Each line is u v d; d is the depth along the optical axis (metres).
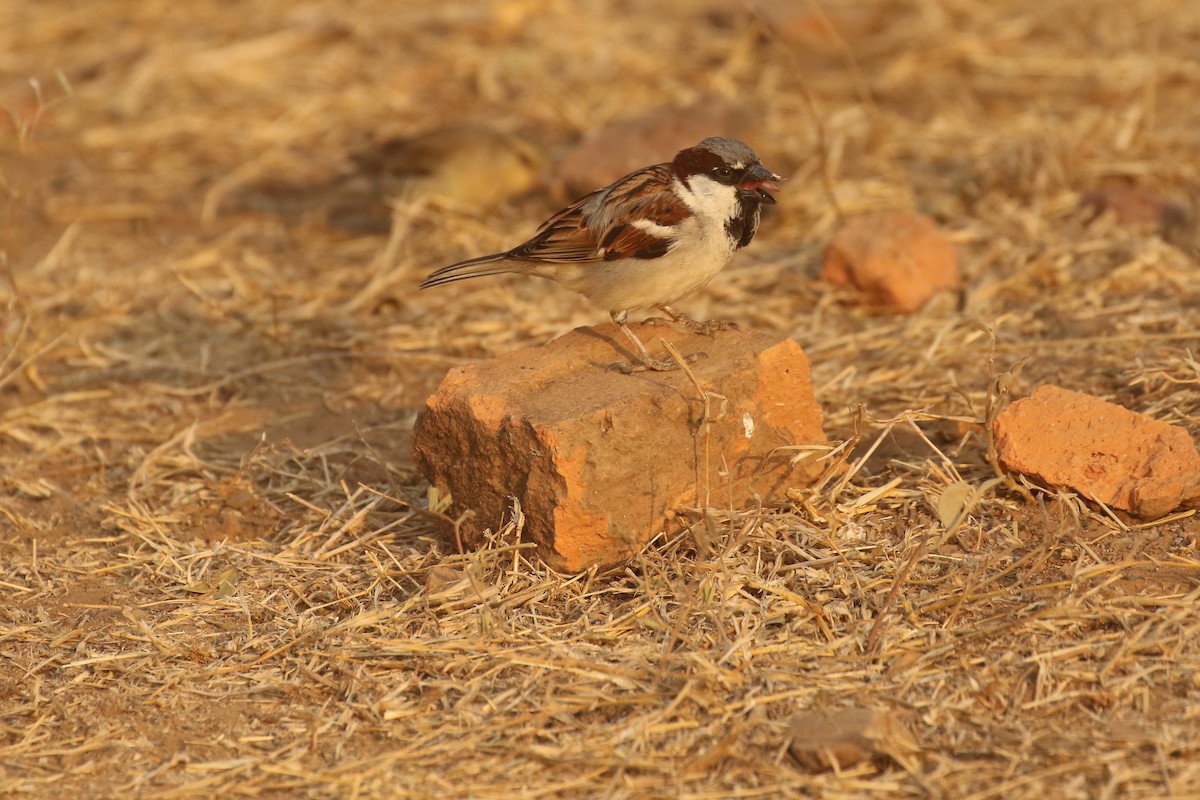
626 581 10.04
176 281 16.64
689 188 11.02
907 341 14.20
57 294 16.19
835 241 15.33
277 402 13.92
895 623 9.29
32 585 10.72
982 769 7.94
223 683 9.25
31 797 8.19
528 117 21.09
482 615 9.40
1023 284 15.09
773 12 22.98
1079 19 23.00
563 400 10.08
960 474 11.28
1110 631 9.07
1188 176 17.45
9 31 24.08
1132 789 7.70
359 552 10.95
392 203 17.64
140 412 13.75
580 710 8.70
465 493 10.41
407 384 14.22
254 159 20.20
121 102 21.53
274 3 24.95
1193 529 10.22
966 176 17.88
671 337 11.09
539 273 11.66
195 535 11.40
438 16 24.36
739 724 8.32
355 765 8.27
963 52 22.00
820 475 10.98
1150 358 13.00
